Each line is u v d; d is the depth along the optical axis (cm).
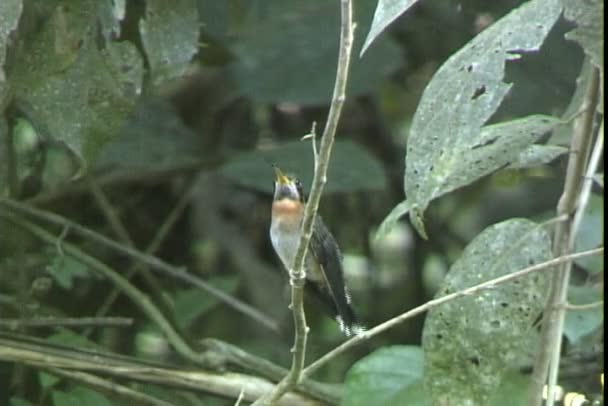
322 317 1300
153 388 950
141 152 1191
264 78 1195
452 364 700
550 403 732
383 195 1376
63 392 925
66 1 788
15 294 1061
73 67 786
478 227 1386
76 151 781
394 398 812
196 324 1262
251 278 1315
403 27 1252
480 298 706
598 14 671
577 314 870
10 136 960
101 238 1063
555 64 1116
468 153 668
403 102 1428
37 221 1180
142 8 907
